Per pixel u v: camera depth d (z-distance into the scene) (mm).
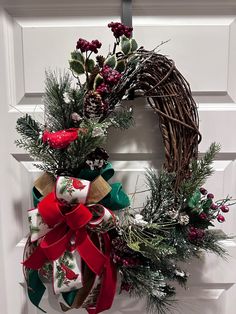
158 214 868
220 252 936
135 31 944
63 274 832
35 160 957
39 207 809
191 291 1024
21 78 959
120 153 980
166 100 880
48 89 849
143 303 1017
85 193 798
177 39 950
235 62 959
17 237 1007
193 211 871
